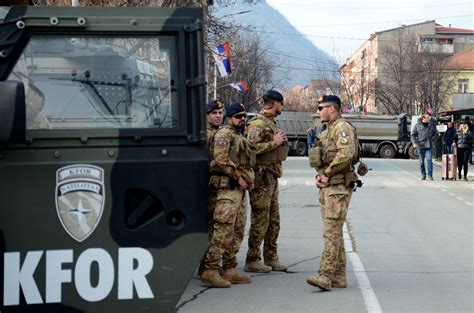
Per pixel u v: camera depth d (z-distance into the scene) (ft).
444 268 31.65
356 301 25.49
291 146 180.86
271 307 24.56
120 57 16.01
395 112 248.93
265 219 29.91
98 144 15.64
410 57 249.14
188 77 16.01
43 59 15.80
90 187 15.49
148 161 15.70
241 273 30.35
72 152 15.51
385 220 47.37
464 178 83.25
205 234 15.79
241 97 202.28
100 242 15.49
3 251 15.17
